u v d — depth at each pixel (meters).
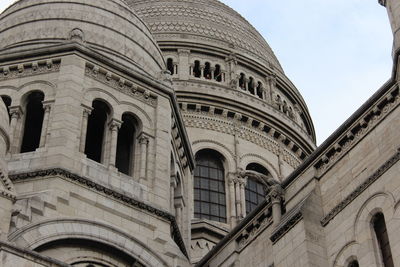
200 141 76.69
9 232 43.75
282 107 86.25
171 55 83.62
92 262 46.47
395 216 39.38
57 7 59.78
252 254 46.72
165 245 49.16
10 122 52.25
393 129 41.81
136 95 55.50
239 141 78.06
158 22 87.56
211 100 79.00
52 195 47.16
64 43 55.00
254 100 81.06
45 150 49.78
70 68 53.81
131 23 61.28
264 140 79.94
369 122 43.38
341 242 41.72
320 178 45.03
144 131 54.09
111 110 53.78
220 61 84.75
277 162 79.31
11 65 54.97
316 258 41.78
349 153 43.88
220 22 89.38
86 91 53.47
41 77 54.06
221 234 66.31
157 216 50.28
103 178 50.03
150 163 52.97
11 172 48.44
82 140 51.06
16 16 60.22
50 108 52.09
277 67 89.62
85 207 48.00
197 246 65.06
